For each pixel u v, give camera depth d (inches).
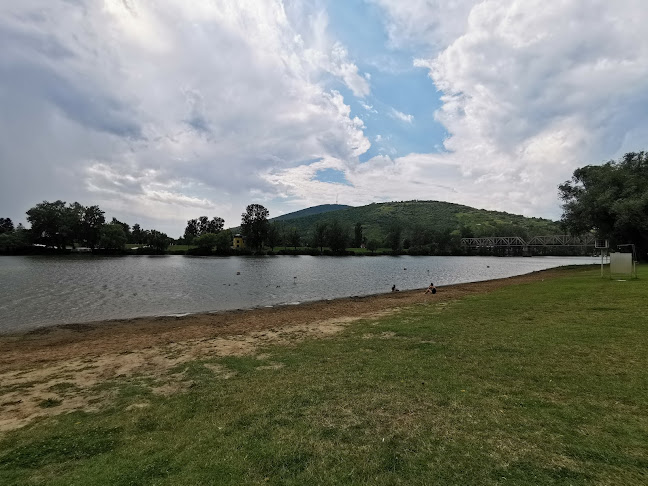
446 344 440.1
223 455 203.5
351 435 220.2
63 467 201.8
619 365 312.3
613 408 234.5
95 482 182.2
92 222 4505.4
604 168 2054.6
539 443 198.5
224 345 539.8
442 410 248.7
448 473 175.9
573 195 2241.6
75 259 3543.3
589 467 174.1
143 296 1234.6
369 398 277.1
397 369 348.5
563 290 873.5
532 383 288.4
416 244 6240.2
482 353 385.7
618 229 1784.0
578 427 213.3
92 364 456.4
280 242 5713.6
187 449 213.3
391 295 1213.1
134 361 463.5
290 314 855.1
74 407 305.4
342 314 821.9
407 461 188.7
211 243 4972.9
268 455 200.8
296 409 264.1
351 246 6407.5
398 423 232.7
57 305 1024.9
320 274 2255.2
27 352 540.4
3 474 195.2
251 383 337.7
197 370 399.5
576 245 5319.9
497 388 282.8
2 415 292.5
